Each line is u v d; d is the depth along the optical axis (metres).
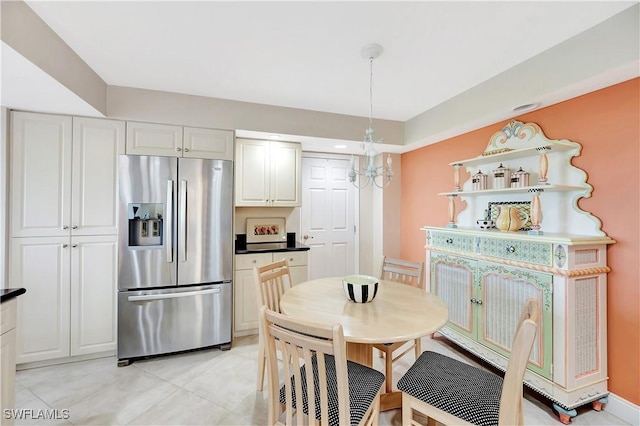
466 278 2.46
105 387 2.07
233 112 2.76
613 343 1.82
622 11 1.55
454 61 2.06
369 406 1.27
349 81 2.38
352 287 1.74
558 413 1.78
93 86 2.18
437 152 3.32
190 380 2.17
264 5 1.49
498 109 2.26
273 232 3.59
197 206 2.59
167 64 2.10
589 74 1.70
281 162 3.23
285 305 1.72
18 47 1.44
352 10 1.53
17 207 2.20
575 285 1.73
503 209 2.34
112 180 2.43
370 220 4.12
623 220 1.78
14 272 2.20
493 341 2.21
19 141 2.21
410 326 1.42
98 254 2.41
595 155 1.90
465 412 1.23
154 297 2.43
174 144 2.58
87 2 1.47
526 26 1.66
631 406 1.73
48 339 2.29
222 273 2.69
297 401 1.15
